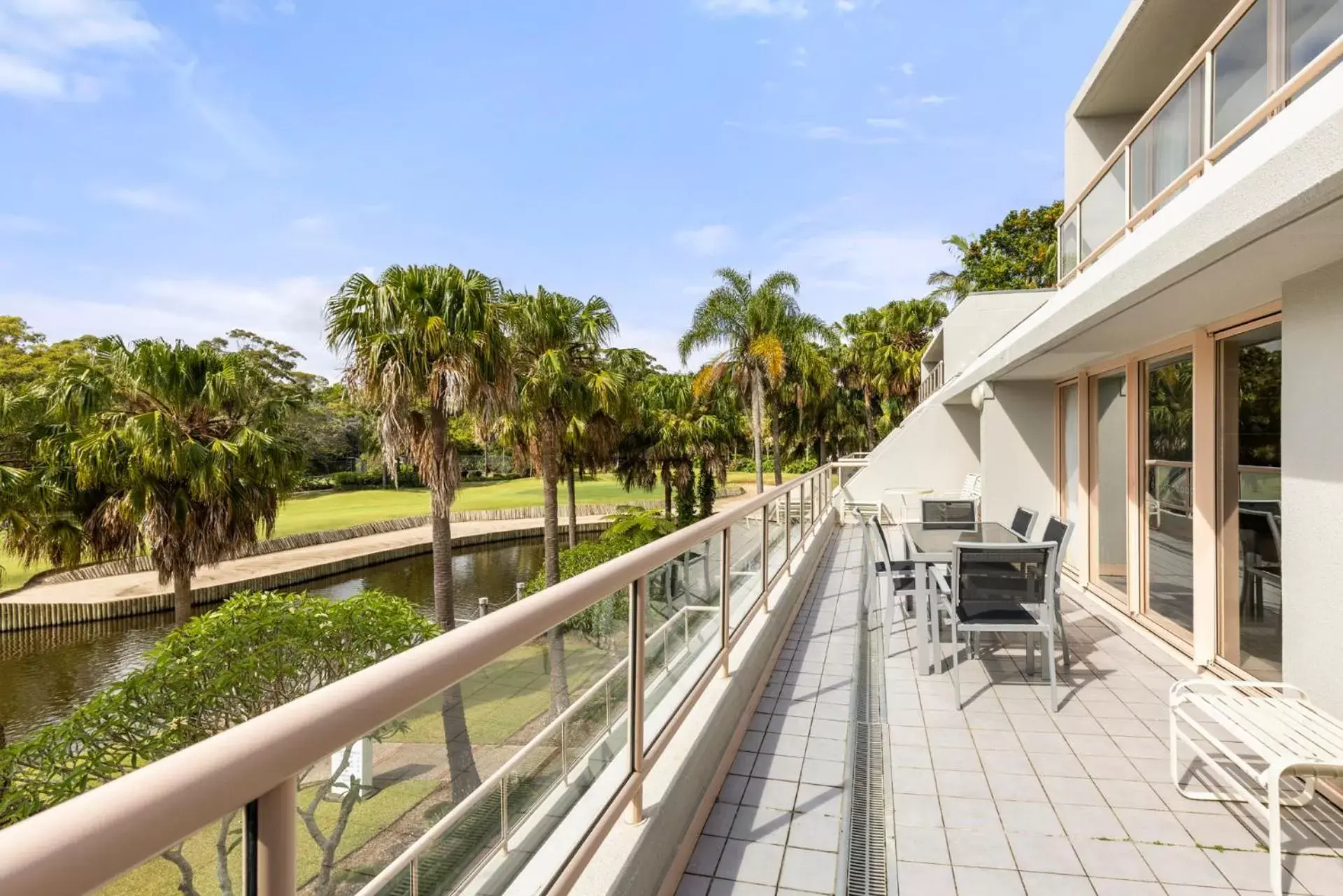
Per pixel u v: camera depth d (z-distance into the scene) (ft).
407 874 3.12
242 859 2.11
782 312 84.02
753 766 9.62
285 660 15.43
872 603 19.08
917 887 7.25
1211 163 11.32
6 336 121.39
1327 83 7.68
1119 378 18.30
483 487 200.34
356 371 41.45
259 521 49.83
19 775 12.06
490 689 3.82
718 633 9.89
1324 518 8.95
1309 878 7.29
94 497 45.91
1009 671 13.48
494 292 45.73
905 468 43.98
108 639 62.18
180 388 46.47
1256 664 11.82
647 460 97.35
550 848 4.51
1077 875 7.43
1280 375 11.10
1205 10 20.12
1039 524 24.70
